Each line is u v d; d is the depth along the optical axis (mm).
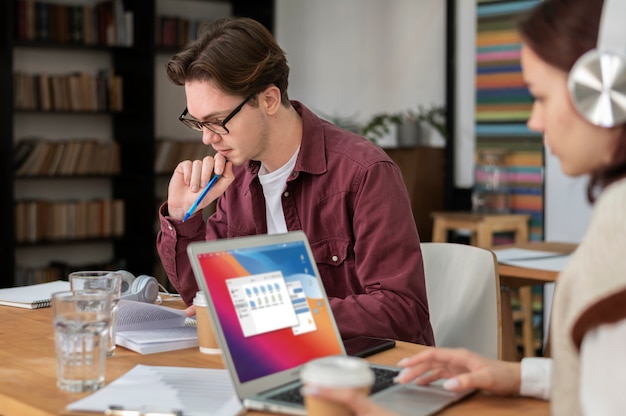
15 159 5559
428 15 5609
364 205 1864
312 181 1961
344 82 6219
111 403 1200
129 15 5934
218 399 1229
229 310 1256
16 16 5480
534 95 1006
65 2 5867
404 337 1737
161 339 1579
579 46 938
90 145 5863
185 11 6430
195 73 1805
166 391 1267
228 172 1931
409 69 5758
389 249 1820
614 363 837
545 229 4801
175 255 1975
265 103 1878
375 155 1916
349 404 981
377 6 5945
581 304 873
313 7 6406
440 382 1314
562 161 986
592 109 922
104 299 1333
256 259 1345
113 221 6000
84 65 5977
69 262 5949
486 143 5145
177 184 1974
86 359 1287
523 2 4910
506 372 1261
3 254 5426
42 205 5652
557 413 956
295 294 1375
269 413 1176
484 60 5141
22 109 5512
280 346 1305
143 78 5875
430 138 5629
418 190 5293
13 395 1267
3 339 1677
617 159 929
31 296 2104
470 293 2195
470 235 5195
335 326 1418
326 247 1967
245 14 6676
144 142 5902
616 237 861
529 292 4383
